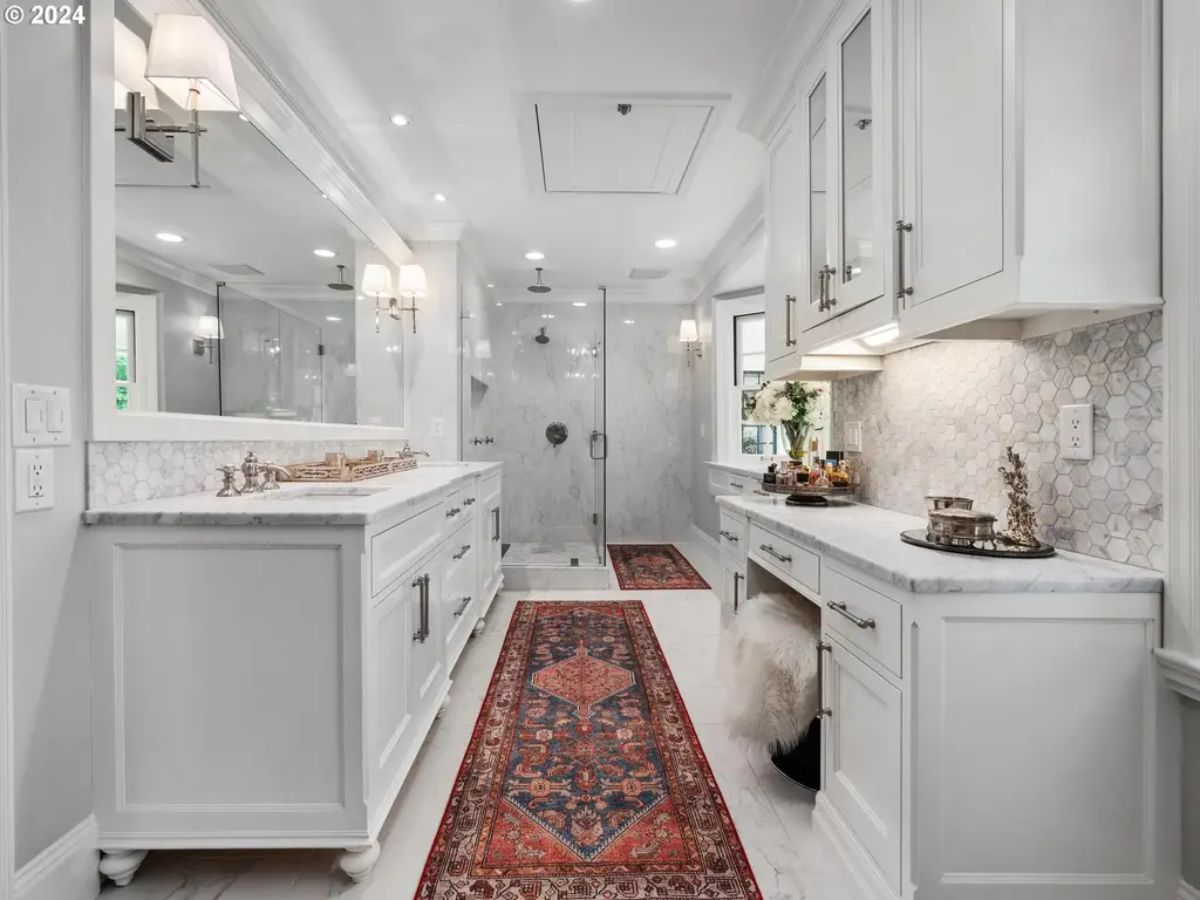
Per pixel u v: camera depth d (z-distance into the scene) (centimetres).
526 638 302
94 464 135
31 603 118
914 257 139
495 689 240
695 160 288
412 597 172
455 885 134
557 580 403
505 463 517
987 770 111
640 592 393
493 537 355
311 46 204
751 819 158
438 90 231
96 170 133
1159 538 112
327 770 134
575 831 153
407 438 376
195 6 164
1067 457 133
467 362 413
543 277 500
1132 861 111
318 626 134
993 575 111
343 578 134
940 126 129
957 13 123
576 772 180
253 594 134
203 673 134
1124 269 109
